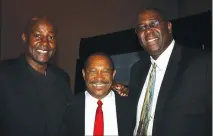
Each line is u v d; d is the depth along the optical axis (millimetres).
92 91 1862
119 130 1822
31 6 4316
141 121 1841
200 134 1615
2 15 4168
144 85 1977
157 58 1898
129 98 1982
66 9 4492
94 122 1821
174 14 4410
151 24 1825
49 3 4418
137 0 4496
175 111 1667
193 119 1627
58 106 1990
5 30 4168
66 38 4492
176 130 1638
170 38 1890
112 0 4523
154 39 1827
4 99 1853
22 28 4230
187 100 1654
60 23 4477
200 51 1788
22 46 4203
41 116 1896
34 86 1959
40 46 1947
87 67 1867
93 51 4262
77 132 1835
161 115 1713
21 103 1869
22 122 1840
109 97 1918
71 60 4520
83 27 4523
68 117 1935
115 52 4047
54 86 2051
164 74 1808
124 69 3936
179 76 1743
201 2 3326
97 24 4535
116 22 4508
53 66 2217
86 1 4531
